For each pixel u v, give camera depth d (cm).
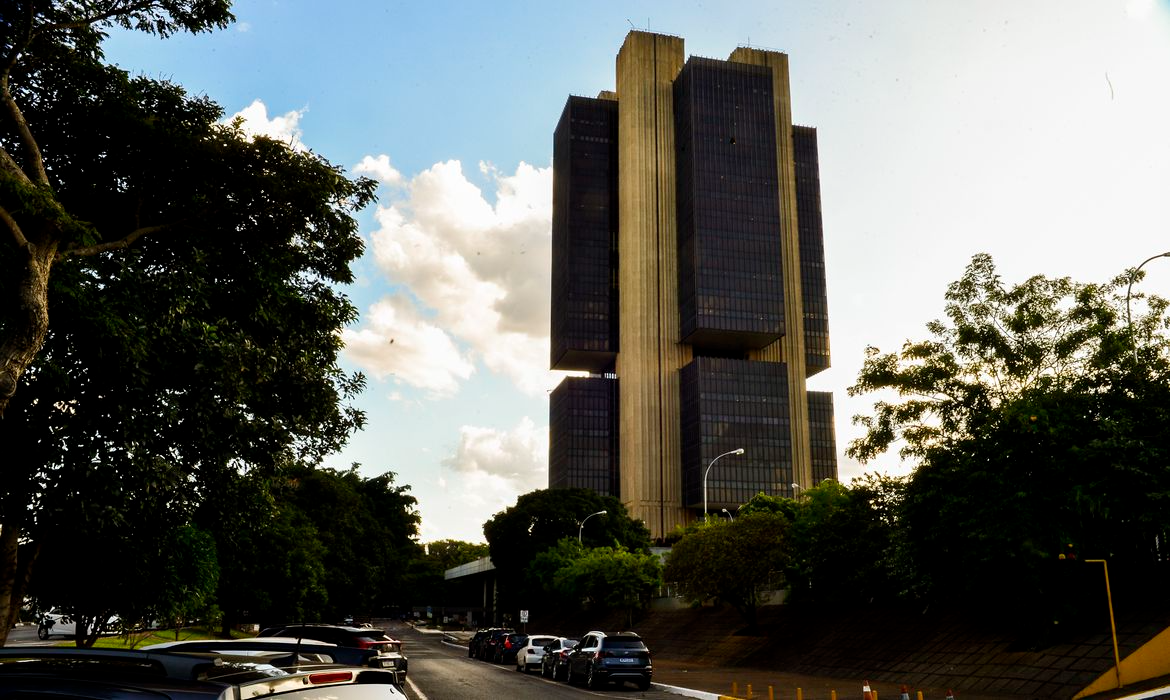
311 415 1645
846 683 2408
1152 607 1864
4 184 1067
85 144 1436
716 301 14962
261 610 4441
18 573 1409
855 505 2816
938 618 2648
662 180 16250
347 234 1639
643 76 16700
